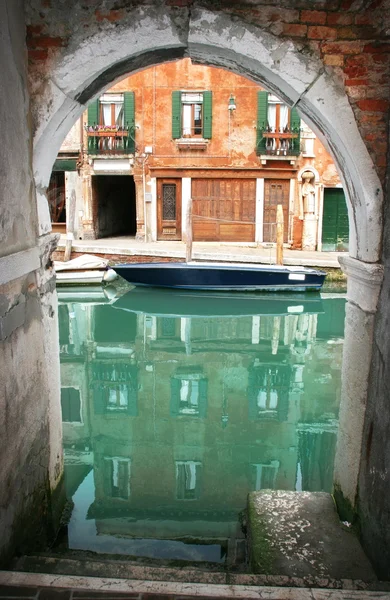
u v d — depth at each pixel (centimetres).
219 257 1318
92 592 209
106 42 283
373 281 265
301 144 1493
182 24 285
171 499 401
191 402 630
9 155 245
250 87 1477
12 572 220
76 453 490
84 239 1599
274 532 294
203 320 1007
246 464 469
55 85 285
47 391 315
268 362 777
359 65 277
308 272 1154
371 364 273
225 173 1527
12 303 249
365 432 277
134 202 1967
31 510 284
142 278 1202
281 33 280
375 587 232
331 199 1530
